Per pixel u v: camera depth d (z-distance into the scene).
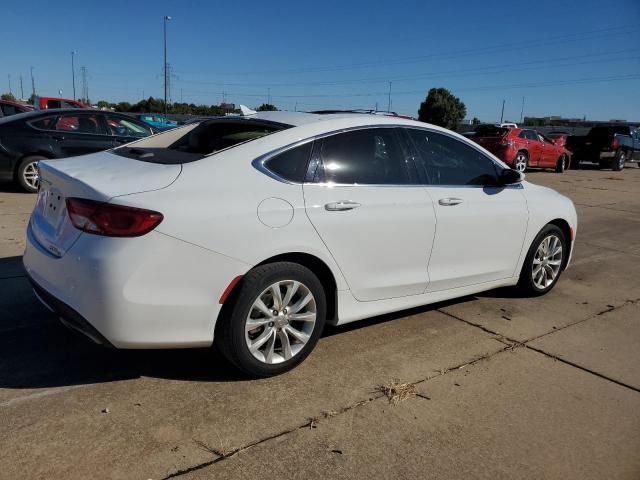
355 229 3.57
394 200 3.79
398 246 3.84
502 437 2.95
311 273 3.40
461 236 4.27
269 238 3.18
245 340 3.20
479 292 4.95
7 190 9.04
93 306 2.85
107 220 2.83
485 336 4.27
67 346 3.66
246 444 2.74
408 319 4.52
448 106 63.94
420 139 4.14
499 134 17.31
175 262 2.91
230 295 3.14
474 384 3.50
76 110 9.19
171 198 2.94
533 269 5.10
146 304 2.87
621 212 11.11
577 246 7.82
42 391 3.11
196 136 3.93
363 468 2.63
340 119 3.77
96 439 2.70
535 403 3.31
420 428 2.98
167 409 3.00
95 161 3.52
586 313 4.95
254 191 3.19
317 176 3.48
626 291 5.72
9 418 2.83
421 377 3.54
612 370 3.82
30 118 8.80
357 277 3.68
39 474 2.44
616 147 20.88
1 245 5.78
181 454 2.63
